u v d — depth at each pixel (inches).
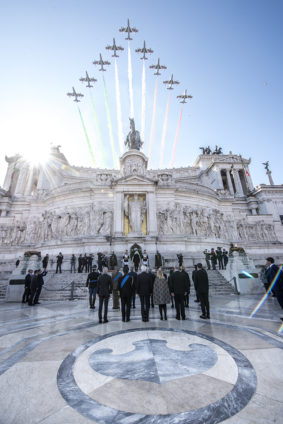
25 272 566.3
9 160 2124.8
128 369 156.9
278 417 104.6
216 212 1254.3
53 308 408.5
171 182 1193.4
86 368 160.1
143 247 937.5
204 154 2397.9
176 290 298.4
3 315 349.7
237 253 649.0
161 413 108.9
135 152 1338.6
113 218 1054.4
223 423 100.6
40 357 181.5
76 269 856.9
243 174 2185.0
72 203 1144.2
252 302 428.5
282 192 1638.8
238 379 140.4
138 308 395.9
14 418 106.8
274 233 1346.0
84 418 106.7
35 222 1226.6
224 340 212.2
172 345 200.4
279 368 155.3
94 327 267.7
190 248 1015.0
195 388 131.0
